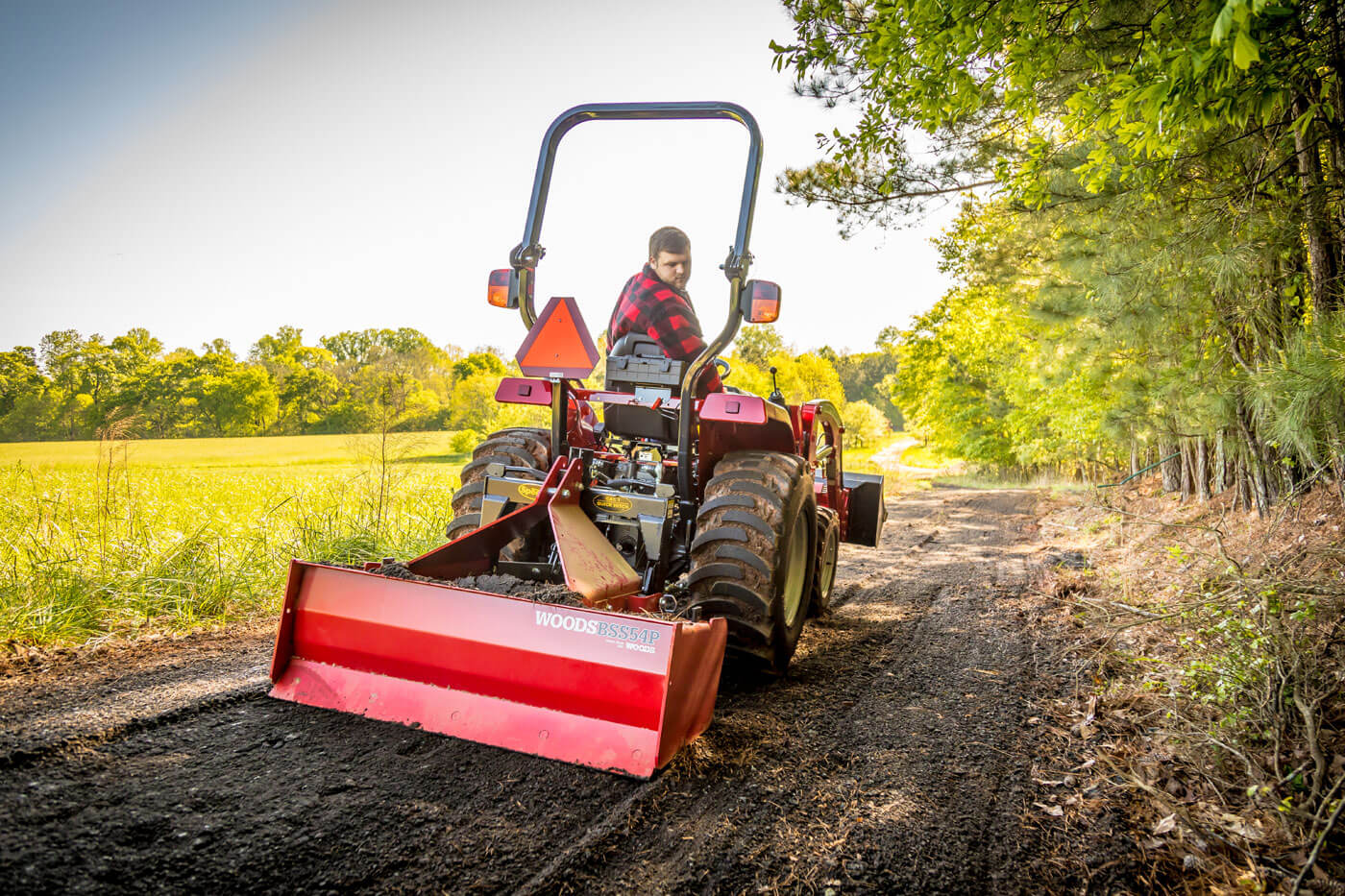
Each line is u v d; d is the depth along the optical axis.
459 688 2.80
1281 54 3.28
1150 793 2.70
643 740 2.56
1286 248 5.27
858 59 5.36
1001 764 2.93
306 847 2.05
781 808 2.49
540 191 3.67
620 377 3.62
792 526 3.50
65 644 3.64
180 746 2.57
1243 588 3.94
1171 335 6.95
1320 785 2.64
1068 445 16.89
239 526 6.22
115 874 1.86
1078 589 6.28
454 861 2.05
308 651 3.04
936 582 6.58
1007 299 12.20
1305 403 4.27
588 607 2.99
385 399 7.75
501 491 3.65
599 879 2.04
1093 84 4.84
